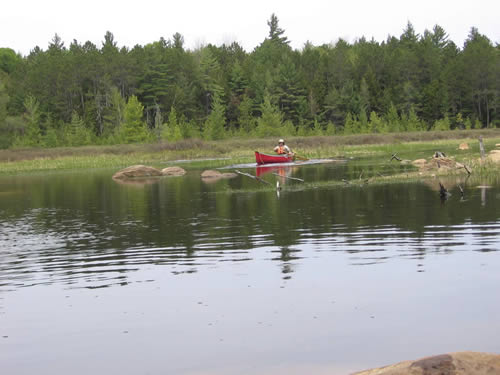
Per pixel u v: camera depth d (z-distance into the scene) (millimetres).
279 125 80188
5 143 74125
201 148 55844
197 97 112000
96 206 18969
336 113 100500
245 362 5555
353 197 17812
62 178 34906
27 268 9789
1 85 79500
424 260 9148
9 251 11375
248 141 62625
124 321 6863
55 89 100750
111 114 91688
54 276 9133
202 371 5395
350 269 8773
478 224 12094
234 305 7270
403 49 120312
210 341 6133
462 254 9438
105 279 8805
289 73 104125
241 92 109812
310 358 5574
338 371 5262
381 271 8586
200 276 8734
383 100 103438
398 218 13367
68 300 7777
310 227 12672
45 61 107688
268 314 6879
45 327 6762
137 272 9148
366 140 62125
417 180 22000
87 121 93500
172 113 76875
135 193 22844
